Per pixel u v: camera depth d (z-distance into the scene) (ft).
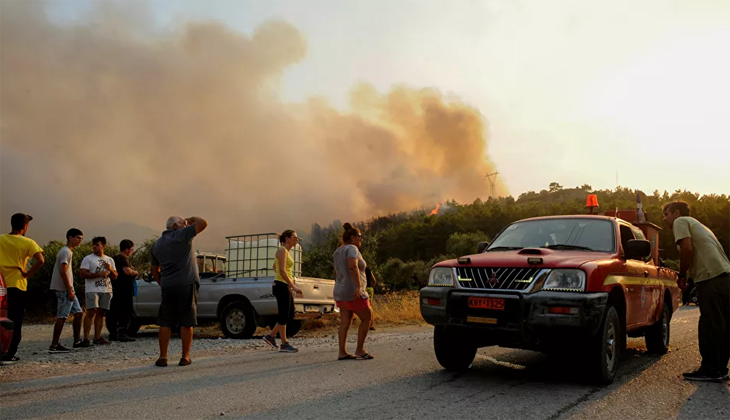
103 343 34.24
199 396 16.21
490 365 22.38
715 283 19.34
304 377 19.39
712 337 19.17
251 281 38.40
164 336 22.90
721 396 16.42
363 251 91.45
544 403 15.26
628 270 20.59
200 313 39.58
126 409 14.65
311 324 46.09
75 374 20.70
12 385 18.26
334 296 24.48
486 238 363.15
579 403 15.30
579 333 16.67
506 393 16.61
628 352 26.99
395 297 58.85
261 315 37.99
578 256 19.02
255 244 43.65
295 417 13.66
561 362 23.25
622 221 23.76
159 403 15.31
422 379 19.04
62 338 39.99
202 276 42.34
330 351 27.58
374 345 30.12
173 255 23.16
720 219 379.14
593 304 16.66
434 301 19.13
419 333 38.58
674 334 36.17
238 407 14.79
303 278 38.78
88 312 32.30
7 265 25.27
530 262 17.80
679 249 20.21
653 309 23.90
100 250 33.22
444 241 451.94
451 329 18.63
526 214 469.98
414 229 463.01
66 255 30.09
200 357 25.89
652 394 16.61
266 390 17.04
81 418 13.75
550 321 16.80
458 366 20.65
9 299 25.31
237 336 38.06
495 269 18.47
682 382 18.71
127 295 37.14
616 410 14.53
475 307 18.12
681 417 13.87
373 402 15.35
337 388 17.37
